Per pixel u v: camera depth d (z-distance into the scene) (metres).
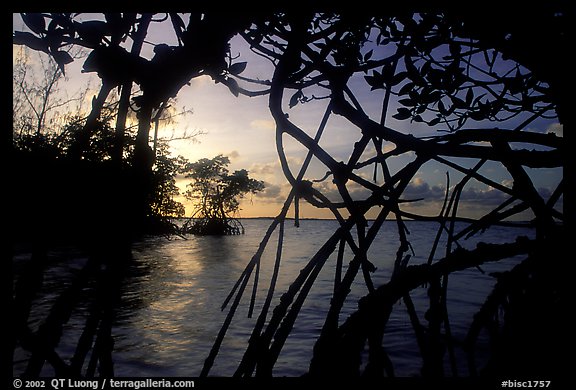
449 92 1.74
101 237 1.11
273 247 42.62
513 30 1.23
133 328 11.38
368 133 1.28
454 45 1.54
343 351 1.05
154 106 1.28
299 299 1.15
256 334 1.14
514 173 1.17
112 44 1.32
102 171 1.14
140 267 24.88
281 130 1.30
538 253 1.06
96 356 1.08
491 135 1.20
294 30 1.25
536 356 1.01
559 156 1.15
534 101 1.62
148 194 1.21
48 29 1.38
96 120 1.21
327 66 1.37
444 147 1.21
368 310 1.07
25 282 1.03
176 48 1.30
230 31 1.32
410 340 7.81
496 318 1.08
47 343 1.03
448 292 14.48
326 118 1.31
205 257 31.66
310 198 1.25
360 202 1.21
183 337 10.52
